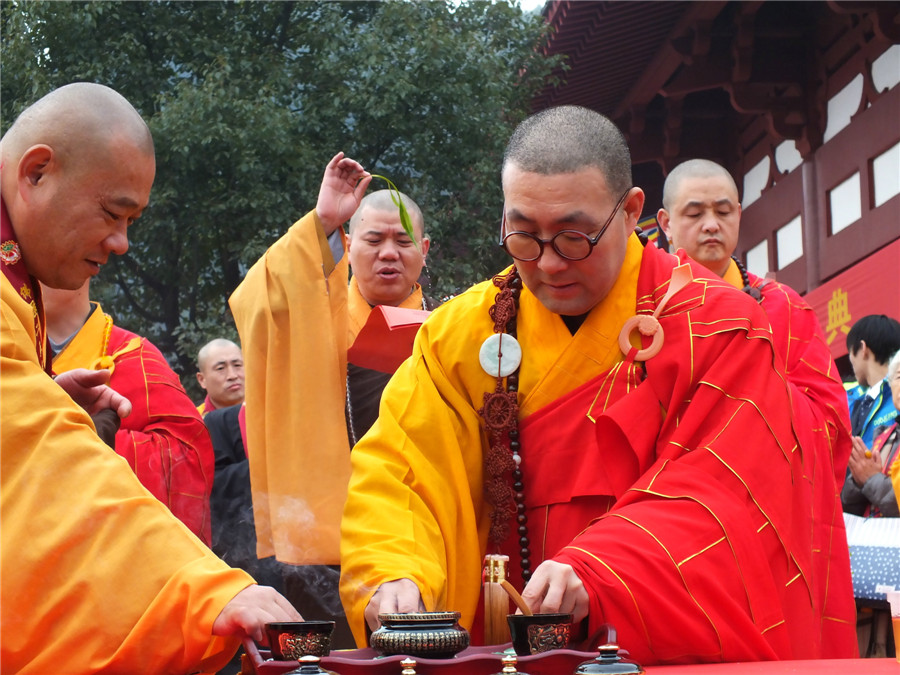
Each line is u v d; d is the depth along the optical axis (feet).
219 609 6.30
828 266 43.50
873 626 16.06
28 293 7.90
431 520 8.78
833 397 12.22
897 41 37.60
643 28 43.11
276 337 12.81
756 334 8.81
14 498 6.68
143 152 7.95
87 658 6.45
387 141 42.57
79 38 43.32
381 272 14.07
